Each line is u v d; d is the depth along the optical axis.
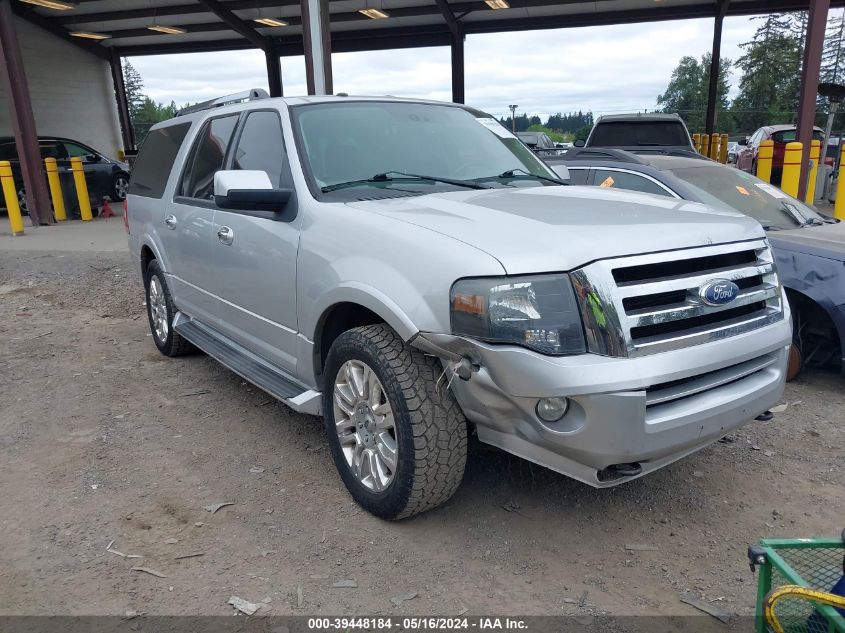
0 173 13.30
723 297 2.84
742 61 62.78
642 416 2.56
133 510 3.35
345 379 3.29
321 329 3.45
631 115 12.22
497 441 2.85
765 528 3.18
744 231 3.12
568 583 2.78
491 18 21.52
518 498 3.44
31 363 5.73
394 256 2.93
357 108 4.16
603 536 3.11
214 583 2.78
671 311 2.70
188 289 5.02
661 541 3.08
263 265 3.83
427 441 2.88
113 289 8.76
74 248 11.94
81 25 22.31
